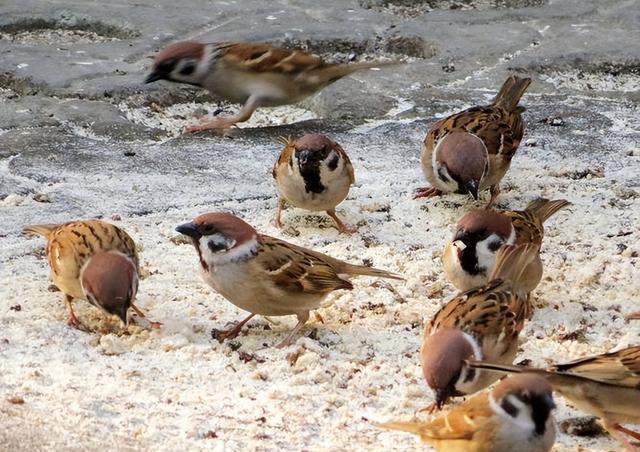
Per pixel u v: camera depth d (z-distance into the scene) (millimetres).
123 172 13023
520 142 13750
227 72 14336
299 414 8539
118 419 8289
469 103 15258
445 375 8422
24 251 11141
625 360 8281
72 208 12055
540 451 7641
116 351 9367
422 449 8148
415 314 10320
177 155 13648
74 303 10234
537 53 16562
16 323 9734
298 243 11750
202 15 17719
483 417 7641
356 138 14281
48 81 15203
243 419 8422
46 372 8930
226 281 9586
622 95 15789
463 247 10164
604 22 17859
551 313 10438
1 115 14273
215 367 9234
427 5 18641
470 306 8844
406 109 15133
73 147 13586
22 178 12656
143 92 15133
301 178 11641
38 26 17484
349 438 8258
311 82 14695
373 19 17828
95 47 16562
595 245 11734
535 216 11102
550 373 8133
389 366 9391
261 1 18547
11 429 7961
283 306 9727
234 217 9633
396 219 12398
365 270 10219
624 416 8383
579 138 14336
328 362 9406
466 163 11984
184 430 8188
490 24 17703
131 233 11602
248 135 14445
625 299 10688
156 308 10203
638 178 13281
